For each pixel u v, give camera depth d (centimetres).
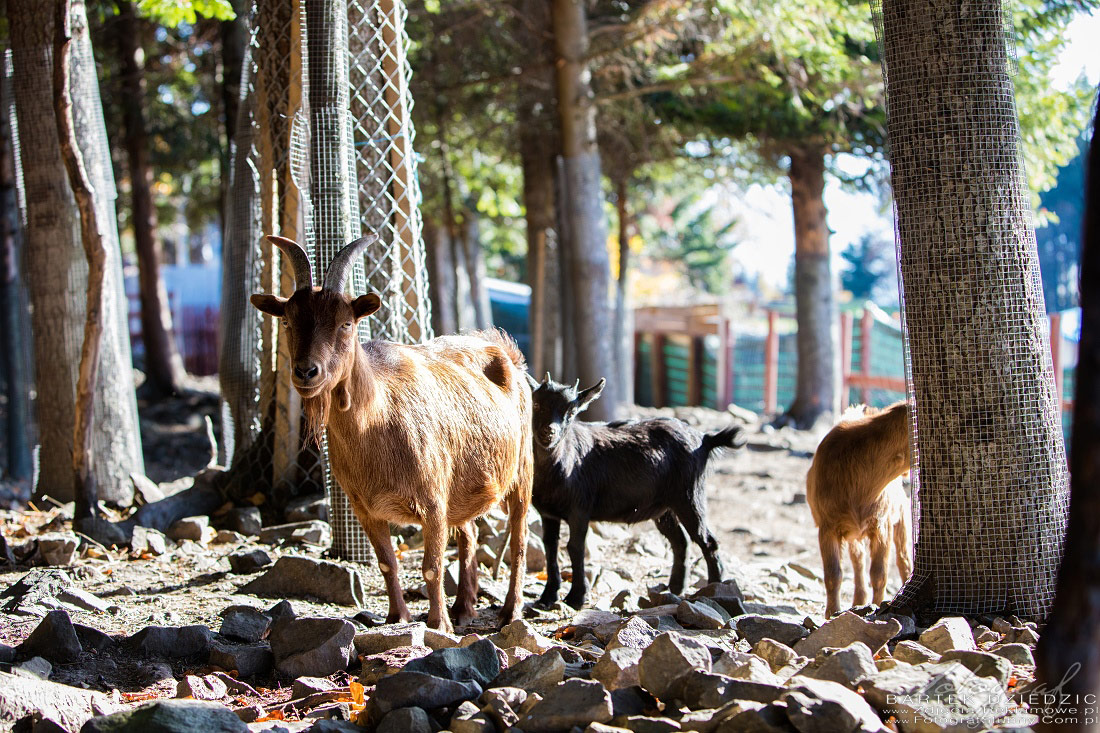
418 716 364
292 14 741
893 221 522
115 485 903
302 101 748
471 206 2230
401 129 754
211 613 562
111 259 916
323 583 598
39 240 891
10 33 884
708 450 719
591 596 671
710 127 1582
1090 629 258
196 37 1653
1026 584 495
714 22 1376
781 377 2105
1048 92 1154
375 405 480
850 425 611
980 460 497
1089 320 259
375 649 477
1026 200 508
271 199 797
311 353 445
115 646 483
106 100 1673
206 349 2781
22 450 1382
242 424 871
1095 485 256
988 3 497
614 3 1606
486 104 1719
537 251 1844
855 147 1551
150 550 705
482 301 2328
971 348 496
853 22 1203
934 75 497
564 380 1694
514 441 563
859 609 551
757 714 333
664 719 347
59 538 679
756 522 1060
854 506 601
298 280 469
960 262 496
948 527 504
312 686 436
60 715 382
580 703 362
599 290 1489
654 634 436
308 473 810
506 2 1539
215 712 358
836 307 1898
